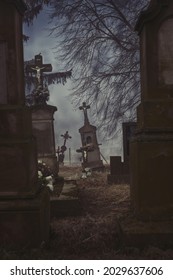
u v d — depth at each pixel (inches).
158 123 185.2
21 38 196.2
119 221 189.2
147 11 186.9
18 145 173.3
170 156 182.1
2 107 175.9
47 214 193.2
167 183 182.2
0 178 173.2
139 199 183.8
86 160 605.6
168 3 187.2
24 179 173.5
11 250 166.7
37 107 426.0
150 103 185.8
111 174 427.5
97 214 258.5
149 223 179.6
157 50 188.7
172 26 188.7
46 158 418.9
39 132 424.5
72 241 186.1
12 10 179.5
